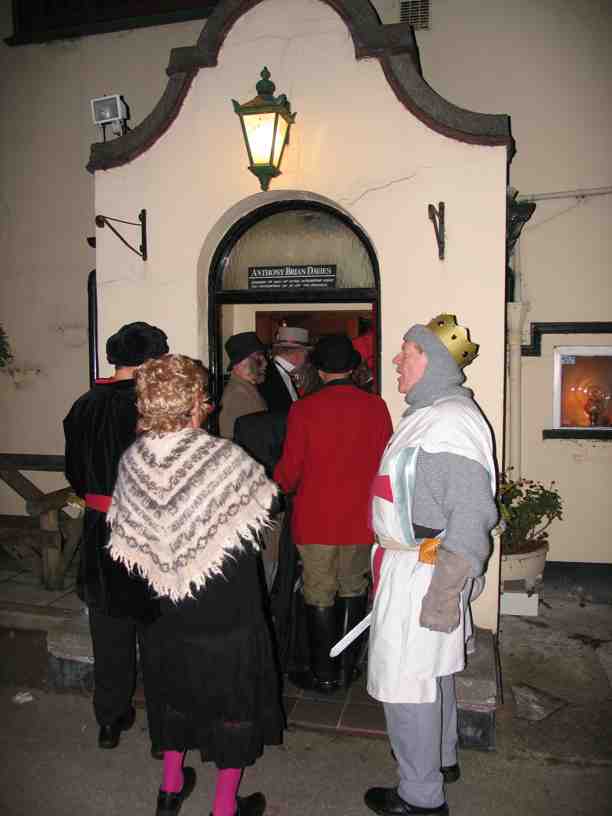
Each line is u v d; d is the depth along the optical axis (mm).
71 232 5660
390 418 3088
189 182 3555
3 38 5676
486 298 3197
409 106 3207
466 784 2582
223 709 2039
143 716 3072
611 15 4492
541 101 4625
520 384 4676
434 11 4715
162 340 2744
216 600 1977
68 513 5375
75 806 2486
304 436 2932
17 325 5836
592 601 4484
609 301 4625
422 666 2129
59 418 5801
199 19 5246
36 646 3879
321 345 3021
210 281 3746
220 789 2135
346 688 3137
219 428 3383
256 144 3195
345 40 3279
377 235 3299
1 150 5762
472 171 3170
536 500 4375
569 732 2936
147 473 1952
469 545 1963
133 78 5418
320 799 2508
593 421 4695
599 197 4590
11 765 2730
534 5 4582
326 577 2998
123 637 2725
